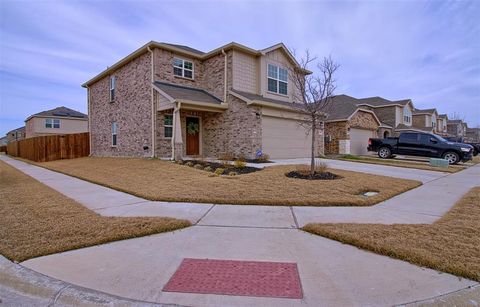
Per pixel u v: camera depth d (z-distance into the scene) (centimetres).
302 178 885
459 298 256
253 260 341
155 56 1469
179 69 1587
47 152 2034
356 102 3002
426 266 316
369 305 246
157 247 380
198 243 396
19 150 2916
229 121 1509
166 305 251
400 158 1886
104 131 1975
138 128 1586
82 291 271
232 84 1509
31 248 364
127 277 298
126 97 1706
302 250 371
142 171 1084
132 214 534
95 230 430
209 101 1465
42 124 3709
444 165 1428
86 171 1224
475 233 413
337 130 2161
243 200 625
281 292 269
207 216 527
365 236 398
